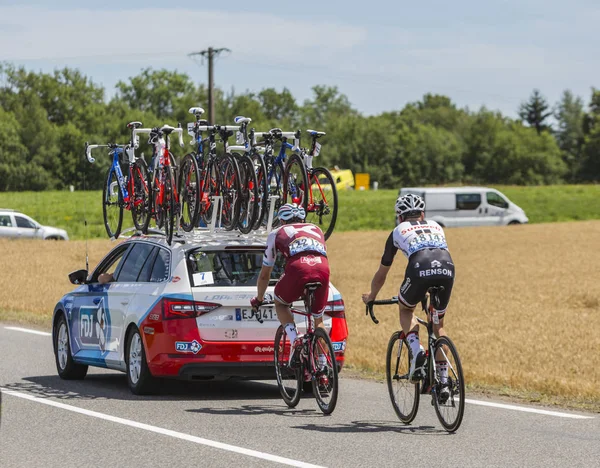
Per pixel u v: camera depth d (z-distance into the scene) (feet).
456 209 446.19
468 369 96.37
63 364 96.94
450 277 64.69
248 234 87.92
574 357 107.76
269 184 89.15
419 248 64.95
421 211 67.15
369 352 109.50
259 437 63.46
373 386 89.92
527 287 209.97
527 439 62.90
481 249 333.42
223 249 82.43
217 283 80.33
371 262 290.35
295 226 72.64
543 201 648.38
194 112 95.20
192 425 68.23
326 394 72.64
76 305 95.40
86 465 55.06
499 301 180.45
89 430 66.18
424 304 66.54
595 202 638.94
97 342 90.99
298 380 74.95
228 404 79.10
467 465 54.70
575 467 54.24
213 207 89.76
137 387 83.25
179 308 79.05
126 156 103.91
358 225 510.99
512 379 89.56
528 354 110.52
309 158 86.58
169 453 58.23
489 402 79.87
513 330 135.44
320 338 72.38
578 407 77.66
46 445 60.95
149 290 82.79
